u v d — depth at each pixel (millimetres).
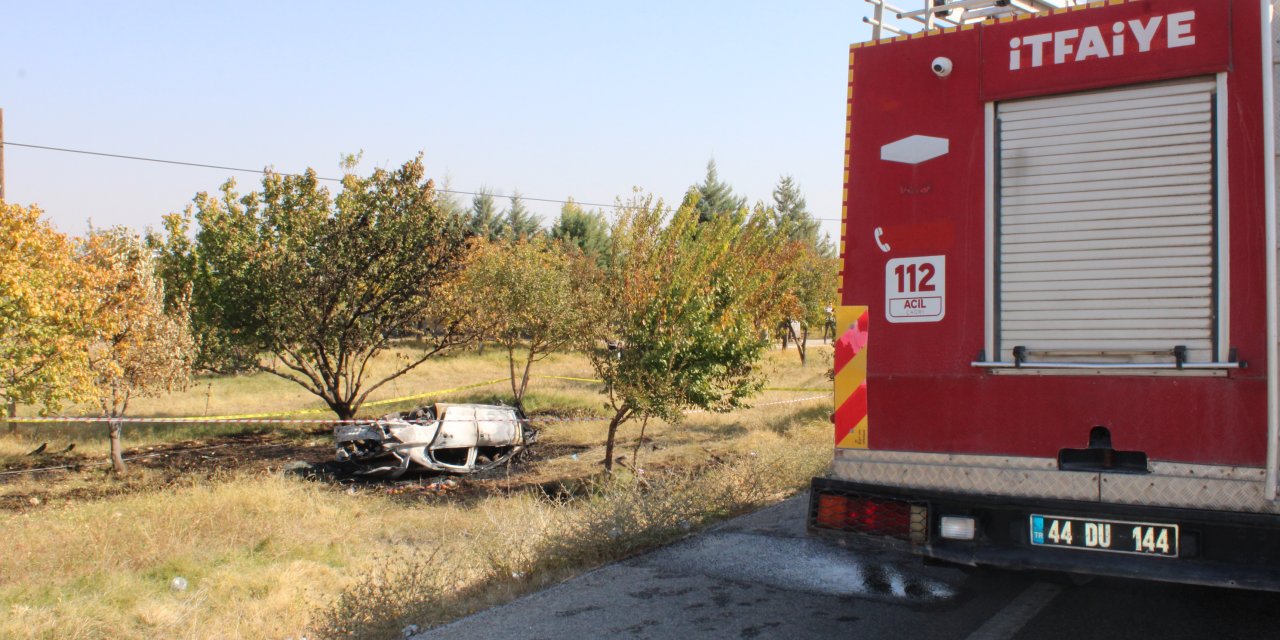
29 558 8234
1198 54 4121
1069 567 4289
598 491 10211
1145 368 4172
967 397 4570
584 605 5309
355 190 18594
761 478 8492
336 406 19125
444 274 18797
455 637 4816
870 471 4801
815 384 26328
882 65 4898
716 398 12289
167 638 6398
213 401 23938
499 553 6426
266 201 18953
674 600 5379
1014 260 4492
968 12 5281
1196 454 4078
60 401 12547
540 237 24750
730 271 12422
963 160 4641
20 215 11242
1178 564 4074
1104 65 4320
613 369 12633
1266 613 5113
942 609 5219
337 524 10203
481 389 25469
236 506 10148
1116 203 4277
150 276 15625
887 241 4812
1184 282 4117
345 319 18422
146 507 10047
